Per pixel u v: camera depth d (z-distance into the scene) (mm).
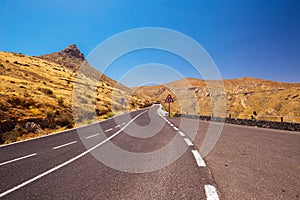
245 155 6582
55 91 42594
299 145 8266
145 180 4625
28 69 66750
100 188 4238
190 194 3781
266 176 4605
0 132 13617
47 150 8484
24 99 20156
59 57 170500
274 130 14117
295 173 4793
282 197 3562
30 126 15867
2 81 32312
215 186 4086
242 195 3654
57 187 4367
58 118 19703
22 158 7168
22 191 4211
